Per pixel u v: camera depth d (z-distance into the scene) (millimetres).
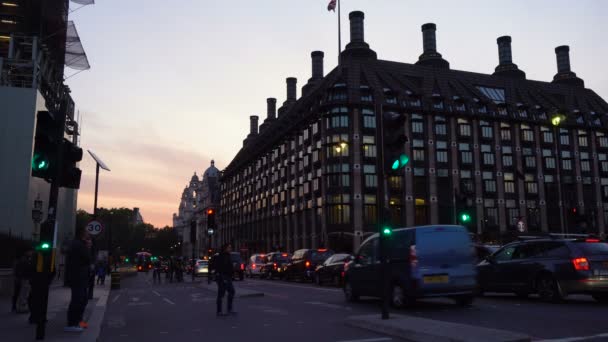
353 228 54500
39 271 8398
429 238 12742
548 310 11742
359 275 15016
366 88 58094
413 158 58500
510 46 74500
